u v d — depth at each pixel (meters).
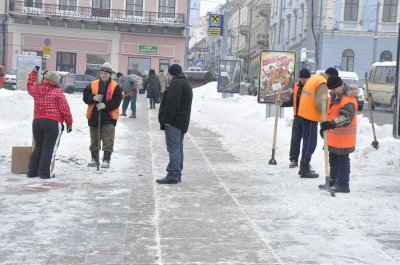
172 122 8.09
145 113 20.25
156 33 44.69
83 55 44.16
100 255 4.98
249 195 7.54
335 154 7.86
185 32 44.91
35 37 43.66
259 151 11.78
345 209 6.81
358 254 5.16
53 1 43.53
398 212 6.70
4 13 43.66
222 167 9.81
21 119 15.74
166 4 44.75
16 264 4.70
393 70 30.52
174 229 5.86
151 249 5.19
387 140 12.34
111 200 7.04
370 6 42.25
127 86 18.14
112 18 43.91
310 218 6.39
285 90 15.84
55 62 43.84
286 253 5.16
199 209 6.72
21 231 5.63
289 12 54.19
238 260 4.94
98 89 9.06
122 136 13.59
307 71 9.43
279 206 6.92
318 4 42.66
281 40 57.84
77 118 16.03
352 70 42.84
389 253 5.20
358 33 42.47
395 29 42.25
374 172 9.52
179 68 8.14
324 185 8.05
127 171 9.12
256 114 19.33
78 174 8.71
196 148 12.14
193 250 5.19
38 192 7.38
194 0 44.78
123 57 44.59
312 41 32.34
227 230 5.86
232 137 13.95
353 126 7.66
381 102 31.22
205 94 33.44
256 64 49.31
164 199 7.20
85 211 6.47
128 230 5.77
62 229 5.74
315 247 5.34
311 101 8.74
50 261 4.79
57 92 8.25
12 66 43.50
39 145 8.37
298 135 9.73
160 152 11.31
